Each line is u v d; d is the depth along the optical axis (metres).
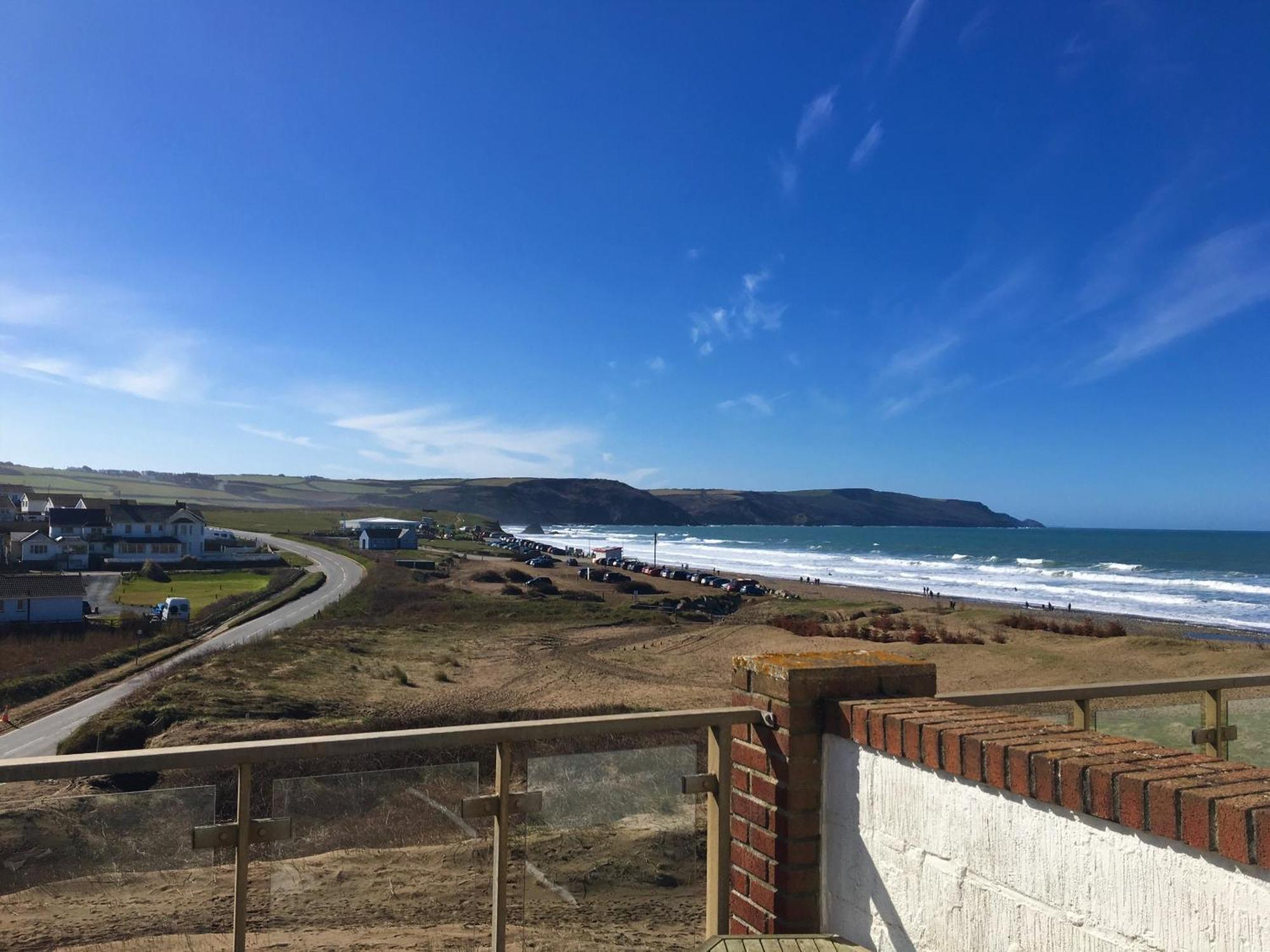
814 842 2.62
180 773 5.83
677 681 31.70
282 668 30.38
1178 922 1.63
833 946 2.34
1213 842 1.55
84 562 79.56
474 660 36.78
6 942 2.12
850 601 64.62
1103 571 98.56
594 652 39.75
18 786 2.38
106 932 2.19
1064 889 1.87
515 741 2.53
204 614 52.81
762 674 2.78
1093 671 29.42
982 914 2.06
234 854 2.30
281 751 2.22
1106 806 1.75
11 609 46.66
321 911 2.39
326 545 113.44
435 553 105.44
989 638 39.66
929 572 98.56
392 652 37.75
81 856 2.20
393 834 2.50
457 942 2.46
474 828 2.55
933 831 2.22
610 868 2.69
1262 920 1.48
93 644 42.09
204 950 2.30
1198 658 29.91
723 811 2.81
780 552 146.38
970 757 2.07
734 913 2.86
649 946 2.69
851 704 2.51
